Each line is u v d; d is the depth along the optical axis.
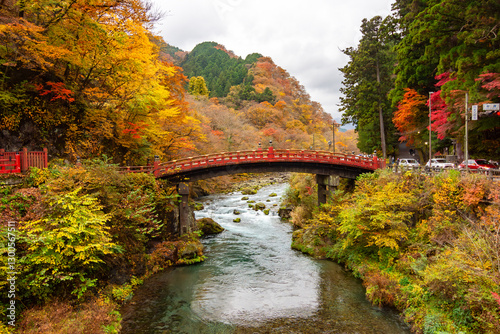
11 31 15.91
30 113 19.12
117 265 15.84
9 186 13.59
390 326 12.62
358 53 39.59
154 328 12.63
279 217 34.19
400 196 17.95
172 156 34.34
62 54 18.03
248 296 15.76
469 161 23.77
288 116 93.25
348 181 30.56
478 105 19.62
